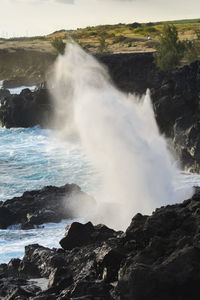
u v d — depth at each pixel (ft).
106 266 181.78
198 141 484.33
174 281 153.99
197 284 155.33
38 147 586.45
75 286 166.20
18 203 330.13
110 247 189.06
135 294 154.40
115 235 221.46
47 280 201.77
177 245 169.58
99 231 225.56
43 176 447.42
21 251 254.27
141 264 159.02
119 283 159.84
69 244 221.46
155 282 153.99
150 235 185.57
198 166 476.54
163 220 188.55
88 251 205.98
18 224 313.53
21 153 549.54
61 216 316.40
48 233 288.10
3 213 315.78
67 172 458.09
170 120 546.67
